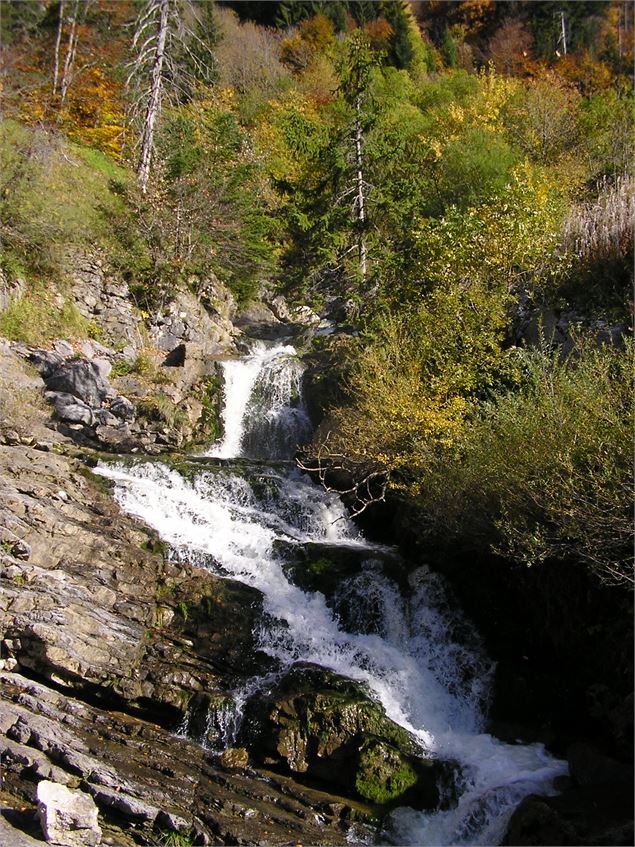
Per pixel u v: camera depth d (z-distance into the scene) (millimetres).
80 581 9531
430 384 11547
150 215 19609
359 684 8789
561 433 8297
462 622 10148
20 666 8562
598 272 13008
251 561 10812
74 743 7621
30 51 28266
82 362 14703
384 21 43406
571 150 25469
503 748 8234
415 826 7320
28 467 11375
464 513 9695
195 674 8992
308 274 19703
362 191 19953
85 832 6457
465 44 43438
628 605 8312
